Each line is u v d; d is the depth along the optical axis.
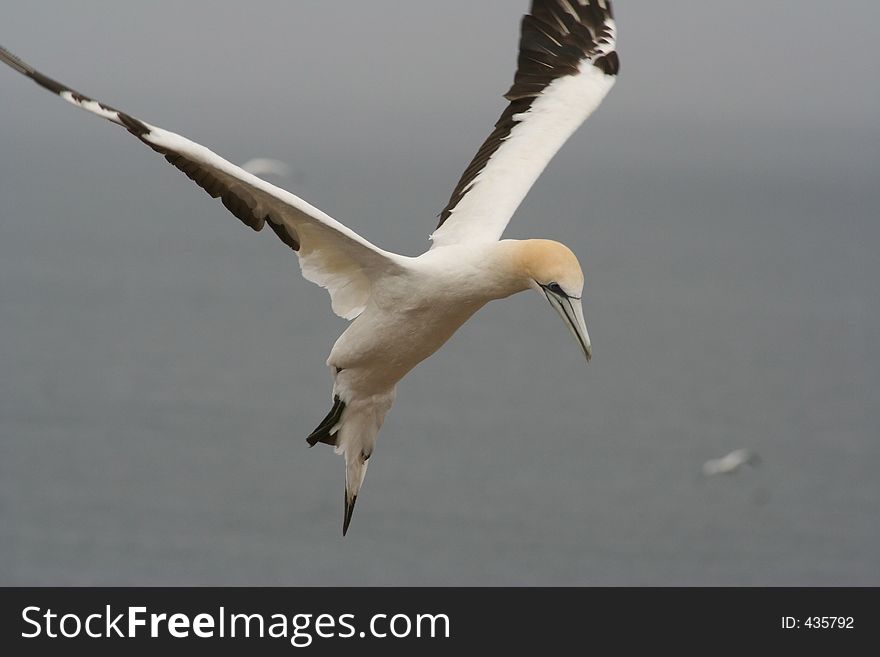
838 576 36.41
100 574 35.06
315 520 39.03
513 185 9.90
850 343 75.88
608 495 42.22
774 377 64.44
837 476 46.03
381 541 37.44
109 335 69.06
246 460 45.50
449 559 36.16
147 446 46.91
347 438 9.70
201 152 8.26
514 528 38.38
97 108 8.16
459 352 66.69
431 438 48.50
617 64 10.49
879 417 56.03
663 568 36.19
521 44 10.53
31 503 40.38
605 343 72.62
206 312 78.50
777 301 94.31
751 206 194.50
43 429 49.09
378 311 9.14
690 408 56.28
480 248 9.14
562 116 10.24
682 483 44.09
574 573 35.75
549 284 8.95
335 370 9.53
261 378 59.97
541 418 52.72
